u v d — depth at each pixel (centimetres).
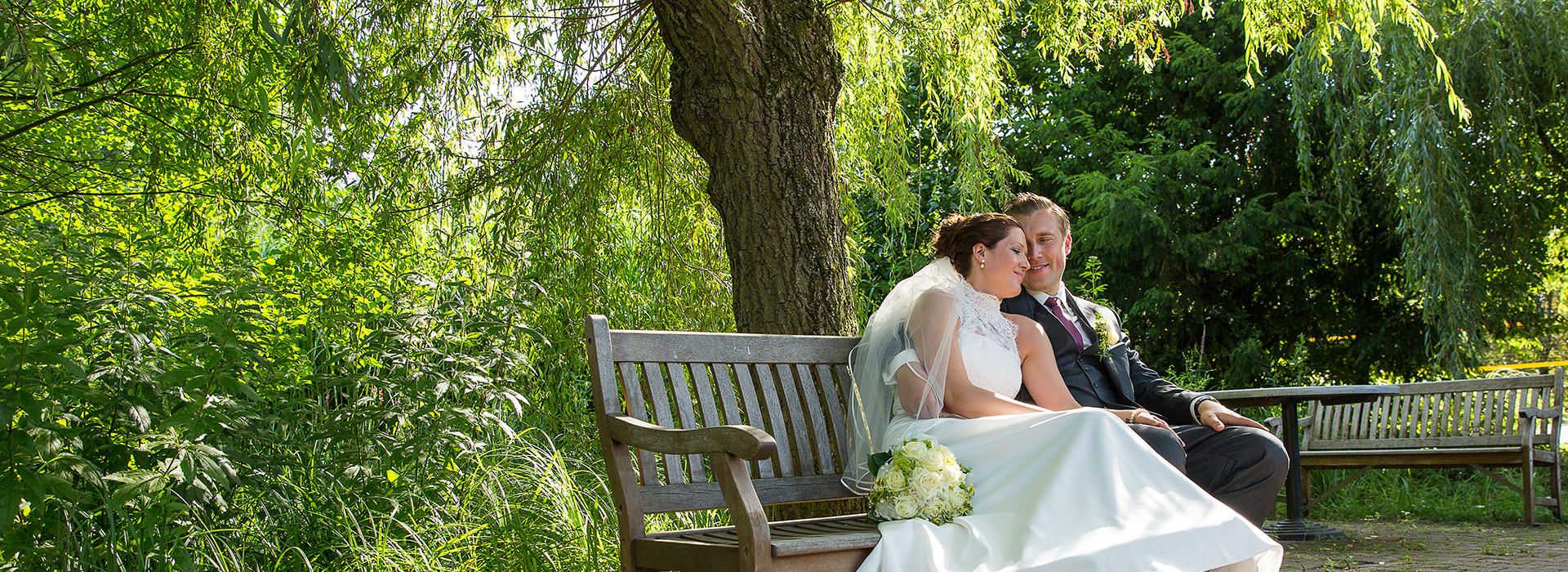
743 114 337
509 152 459
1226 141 1041
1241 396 458
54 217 399
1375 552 439
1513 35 747
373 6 443
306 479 316
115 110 424
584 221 459
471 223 470
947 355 273
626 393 242
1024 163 1044
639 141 465
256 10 355
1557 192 825
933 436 265
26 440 234
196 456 255
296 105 359
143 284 329
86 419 277
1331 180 930
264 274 406
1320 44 571
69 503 245
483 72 464
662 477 363
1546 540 475
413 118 464
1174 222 969
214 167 427
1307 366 1009
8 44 308
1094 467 234
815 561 209
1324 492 643
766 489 254
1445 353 760
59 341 245
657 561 223
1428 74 742
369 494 304
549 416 428
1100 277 998
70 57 387
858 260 546
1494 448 550
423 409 316
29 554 238
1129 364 326
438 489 313
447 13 470
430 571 282
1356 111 797
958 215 309
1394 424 600
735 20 332
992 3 558
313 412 326
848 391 282
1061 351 315
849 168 541
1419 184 742
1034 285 327
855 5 534
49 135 411
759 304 336
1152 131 1055
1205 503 226
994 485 247
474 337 368
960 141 582
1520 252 803
